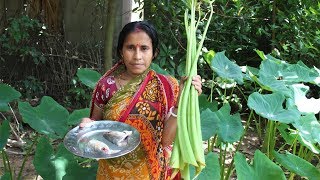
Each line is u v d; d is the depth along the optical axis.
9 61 3.65
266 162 1.61
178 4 3.39
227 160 2.77
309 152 2.34
